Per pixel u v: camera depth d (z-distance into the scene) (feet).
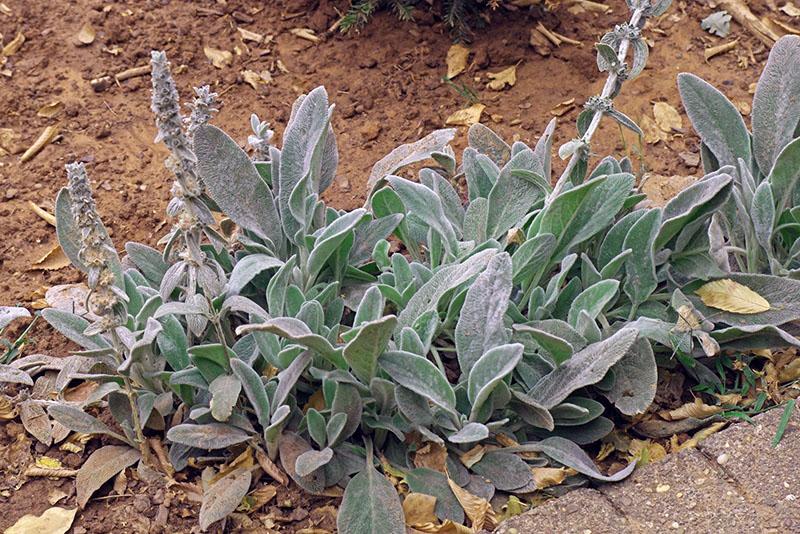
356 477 5.37
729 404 5.67
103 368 5.51
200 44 7.02
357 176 6.47
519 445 5.48
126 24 7.09
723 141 5.96
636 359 5.55
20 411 5.63
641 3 5.69
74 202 5.12
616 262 5.63
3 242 6.19
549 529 5.29
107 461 5.47
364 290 5.80
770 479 5.40
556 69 6.93
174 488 5.44
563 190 5.82
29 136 6.59
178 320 5.56
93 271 5.20
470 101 6.78
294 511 5.41
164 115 5.15
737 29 7.15
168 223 6.28
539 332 5.31
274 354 5.46
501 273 5.45
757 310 5.64
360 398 5.39
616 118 5.70
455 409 5.43
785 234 5.90
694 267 5.74
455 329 5.58
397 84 6.85
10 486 5.47
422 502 5.36
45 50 6.94
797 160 5.72
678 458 5.47
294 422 5.52
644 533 5.29
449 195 5.92
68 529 5.36
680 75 5.99
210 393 5.54
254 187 5.67
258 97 6.80
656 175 6.44
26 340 5.88
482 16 7.10
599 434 5.54
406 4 7.10
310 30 7.12
